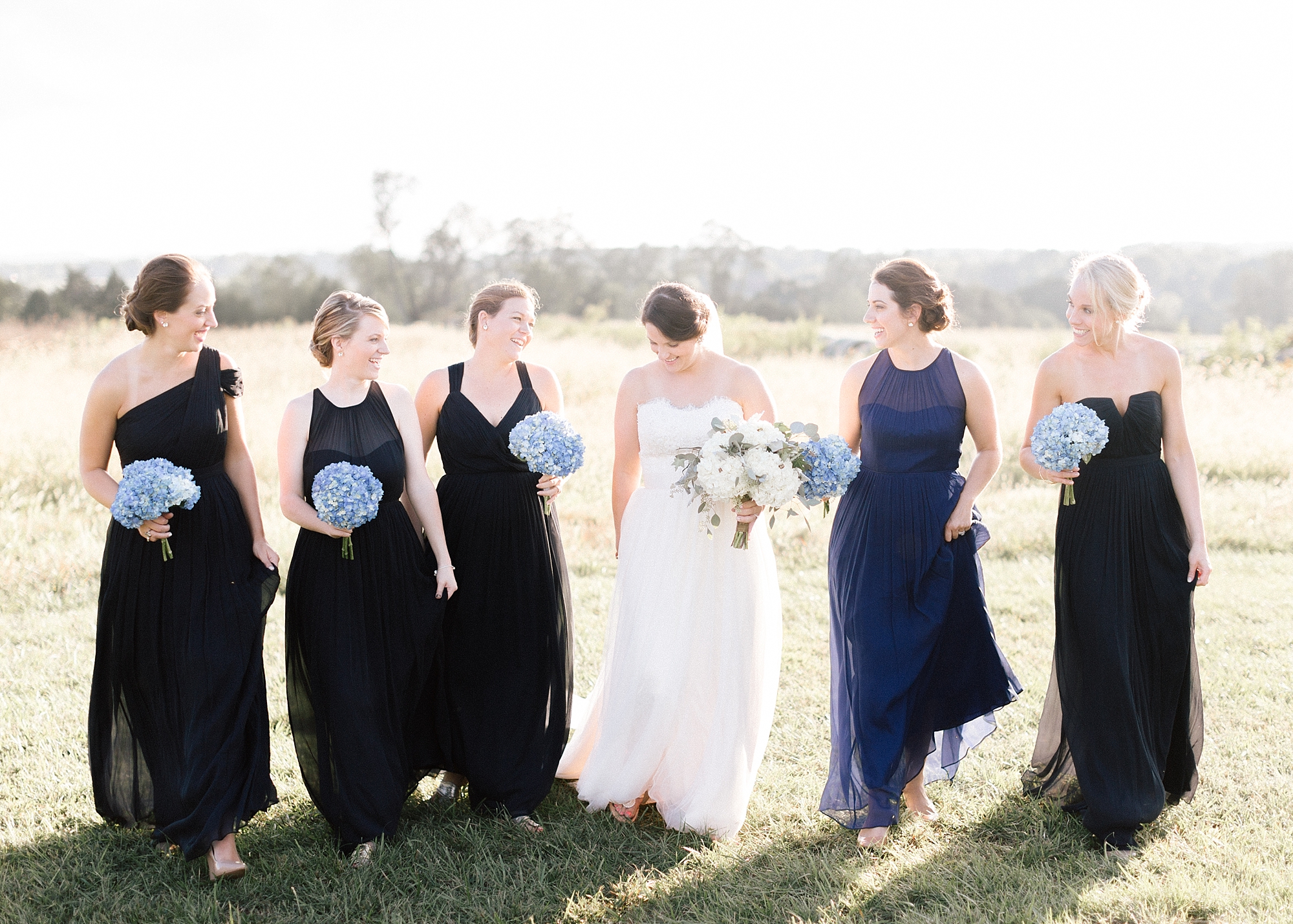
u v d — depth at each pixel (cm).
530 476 366
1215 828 347
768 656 363
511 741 358
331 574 329
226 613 318
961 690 362
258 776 318
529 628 362
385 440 339
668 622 359
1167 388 352
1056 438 326
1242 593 653
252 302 5059
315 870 317
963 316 5872
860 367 373
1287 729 431
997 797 377
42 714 439
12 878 308
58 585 657
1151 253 5406
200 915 290
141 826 338
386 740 335
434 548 349
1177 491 356
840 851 333
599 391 1566
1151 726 350
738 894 306
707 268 6900
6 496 886
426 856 327
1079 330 348
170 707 313
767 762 411
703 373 375
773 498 323
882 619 350
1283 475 1047
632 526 373
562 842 341
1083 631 347
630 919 293
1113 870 318
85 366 1942
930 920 287
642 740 355
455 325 4372
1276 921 282
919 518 353
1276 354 1941
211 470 325
